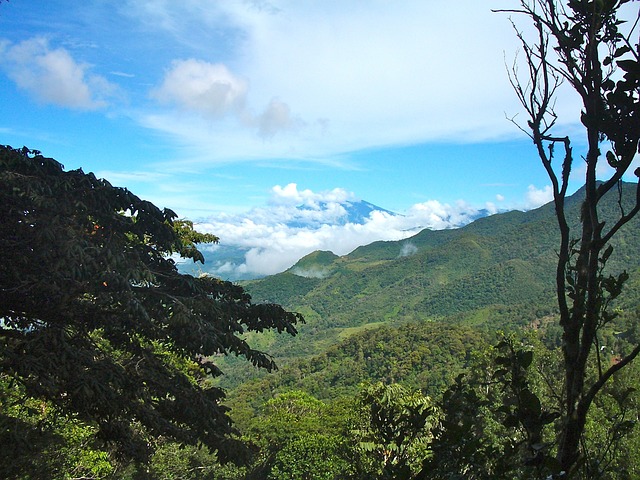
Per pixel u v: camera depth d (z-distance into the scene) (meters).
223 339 8.10
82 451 10.64
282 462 22.86
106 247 7.26
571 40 1.96
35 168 7.56
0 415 7.97
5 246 7.09
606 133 1.84
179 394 8.32
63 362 6.59
